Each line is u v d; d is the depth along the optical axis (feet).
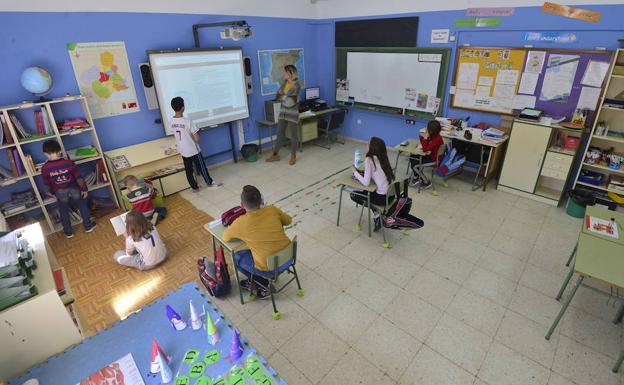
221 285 8.86
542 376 6.79
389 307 8.64
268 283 8.35
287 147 21.22
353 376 6.92
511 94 14.49
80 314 8.25
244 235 7.52
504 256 10.47
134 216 9.48
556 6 12.50
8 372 5.37
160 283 9.79
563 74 12.92
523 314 8.30
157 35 14.28
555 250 10.67
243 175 17.10
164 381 4.54
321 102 20.80
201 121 16.55
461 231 11.84
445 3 15.30
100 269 10.46
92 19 12.46
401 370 7.02
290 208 13.70
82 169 13.38
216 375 4.62
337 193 14.88
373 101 19.92
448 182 15.75
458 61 15.65
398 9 16.97
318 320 8.31
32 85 11.04
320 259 10.53
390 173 10.31
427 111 17.70
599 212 8.36
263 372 4.65
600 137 11.73
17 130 11.16
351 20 19.10
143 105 14.64
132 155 14.10
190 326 5.41
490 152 13.97
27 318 5.30
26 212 12.67
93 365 4.82
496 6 13.88
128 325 5.48
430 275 9.74
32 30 11.34
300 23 19.84
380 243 11.27
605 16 11.64
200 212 13.61
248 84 18.02
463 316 8.30
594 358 7.13
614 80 11.92
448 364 7.11
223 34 14.34
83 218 12.32
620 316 7.93
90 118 12.47
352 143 21.74
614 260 6.67
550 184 14.20
